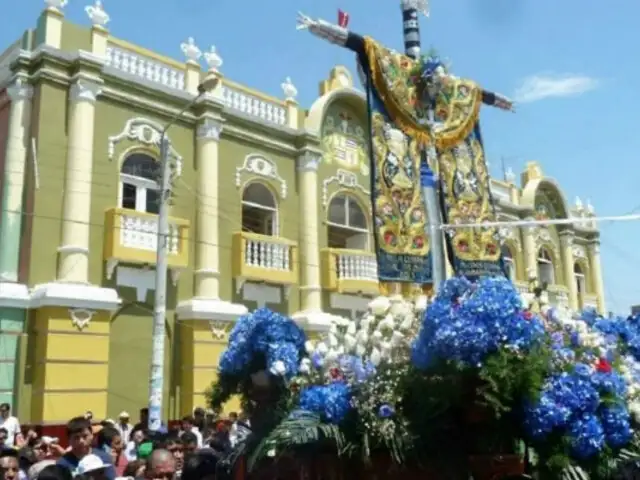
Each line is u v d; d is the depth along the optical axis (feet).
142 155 54.29
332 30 35.81
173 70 57.00
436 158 39.52
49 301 45.85
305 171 64.28
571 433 11.35
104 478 20.18
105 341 48.39
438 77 39.19
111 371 49.90
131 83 53.26
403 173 37.73
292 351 14.58
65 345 46.42
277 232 61.93
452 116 40.50
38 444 36.78
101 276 50.06
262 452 12.82
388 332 13.69
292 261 61.52
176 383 53.47
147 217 51.83
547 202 95.76
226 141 59.41
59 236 48.52
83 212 49.03
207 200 56.49
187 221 54.85
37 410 45.34
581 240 101.60
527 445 11.51
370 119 36.91
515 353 11.32
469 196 41.22
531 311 12.80
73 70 50.39
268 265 59.82
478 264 40.96
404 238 37.14
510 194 90.33
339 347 14.61
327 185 66.28
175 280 54.44
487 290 11.80
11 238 47.91
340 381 13.34
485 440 11.56
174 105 56.13
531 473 11.42
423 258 37.68
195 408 50.01
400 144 37.88
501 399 11.12
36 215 47.50
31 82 49.78
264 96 63.26
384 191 36.81
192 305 53.67
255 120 61.21
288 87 65.41
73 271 47.75
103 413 47.47
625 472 11.88
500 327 11.25
